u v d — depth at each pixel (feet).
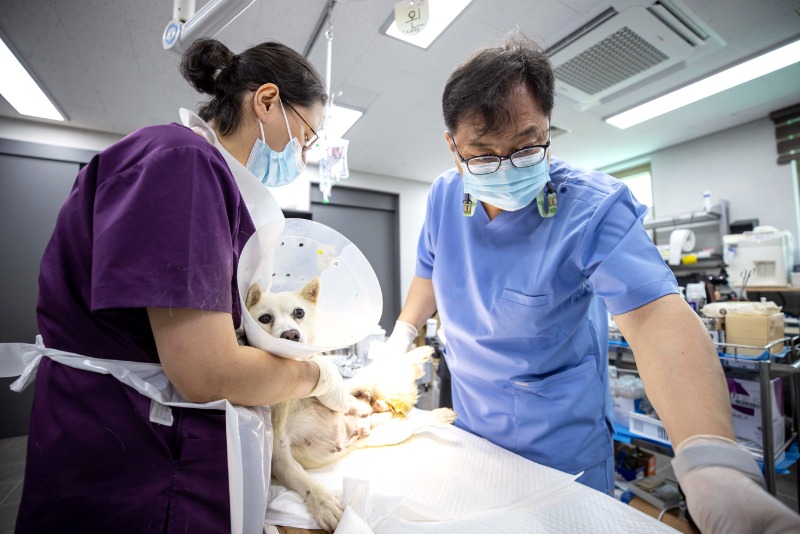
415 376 3.61
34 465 1.63
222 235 1.68
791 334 8.45
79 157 10.31
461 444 3.03
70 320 1.73
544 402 2.94
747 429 5.17
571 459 2.93
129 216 1.50
